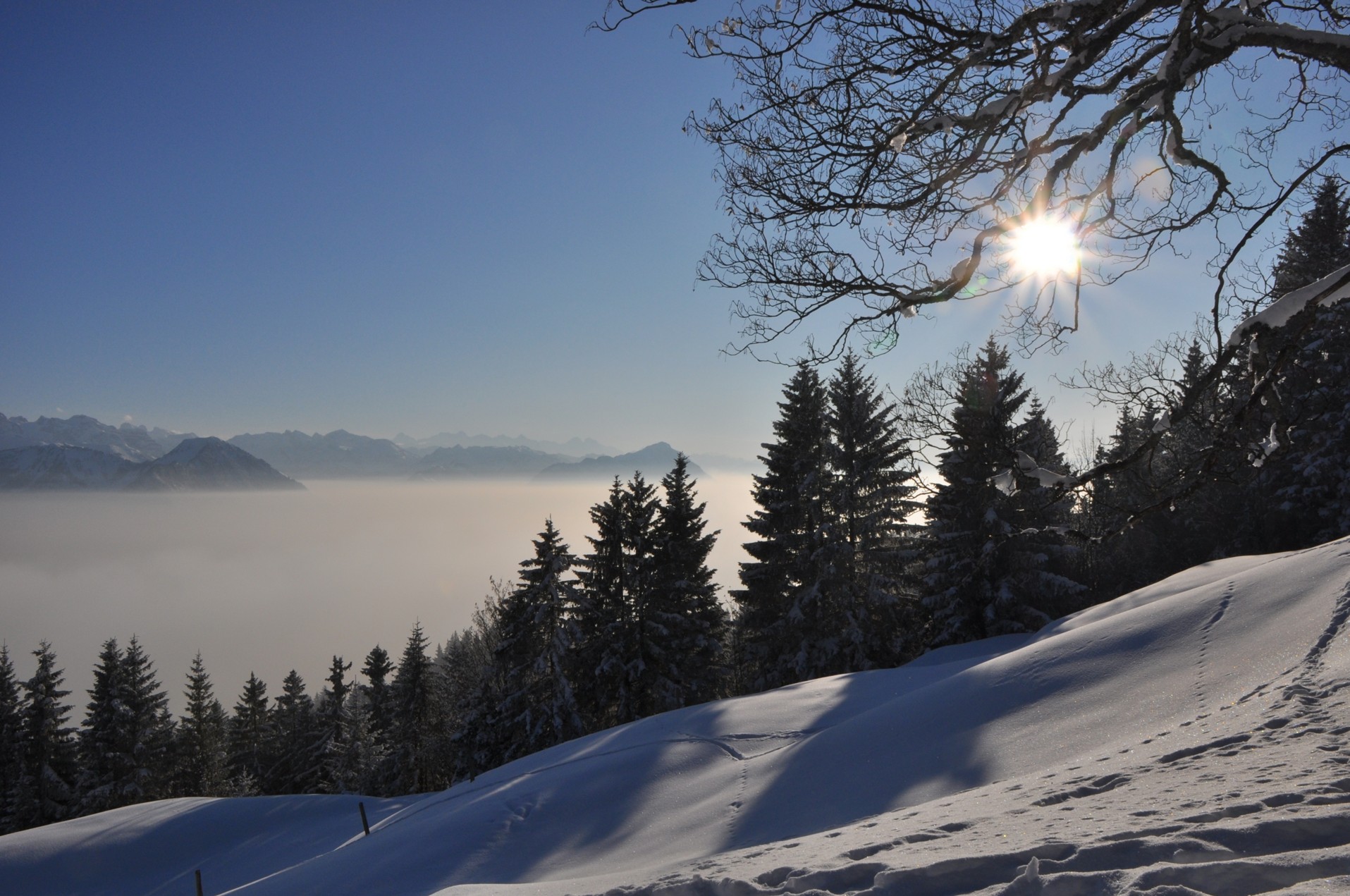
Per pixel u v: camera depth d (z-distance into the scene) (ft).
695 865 22.97
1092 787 19.03
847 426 104.99
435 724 183.21
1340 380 17.94
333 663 236.43
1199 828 11.99
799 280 16.72
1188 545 113.39
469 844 45.50
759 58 15.65
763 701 62.28
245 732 267.18
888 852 15.98
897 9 14.47
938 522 103.81
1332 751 16.37
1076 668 40.22
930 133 15.01
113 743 188.65
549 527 121.39
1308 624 32.73
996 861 12.71
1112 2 12.28
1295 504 96.07
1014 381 76.33
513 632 121.60
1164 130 15.35
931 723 41.04
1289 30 12.42
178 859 89.81
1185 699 31.81
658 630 118.83
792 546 111.65
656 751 53.67
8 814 179.01
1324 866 9.65
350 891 43.70
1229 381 16.58
